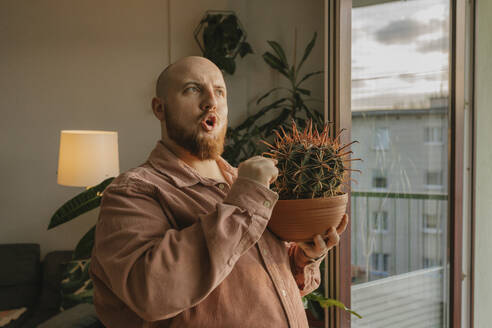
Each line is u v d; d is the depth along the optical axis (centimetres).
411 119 215
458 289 231
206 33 331
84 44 340
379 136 205
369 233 207
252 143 331
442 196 231
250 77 357
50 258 315
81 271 286
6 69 336
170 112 93
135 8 342
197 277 73
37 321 275
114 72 343
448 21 227
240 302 83
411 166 218
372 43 199
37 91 338
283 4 353
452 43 227
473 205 242
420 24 216
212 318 81
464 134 243
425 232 227
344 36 181
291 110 336
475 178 242
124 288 73
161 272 71
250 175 81
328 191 88
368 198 206
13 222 340
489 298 256
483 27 245
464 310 244
